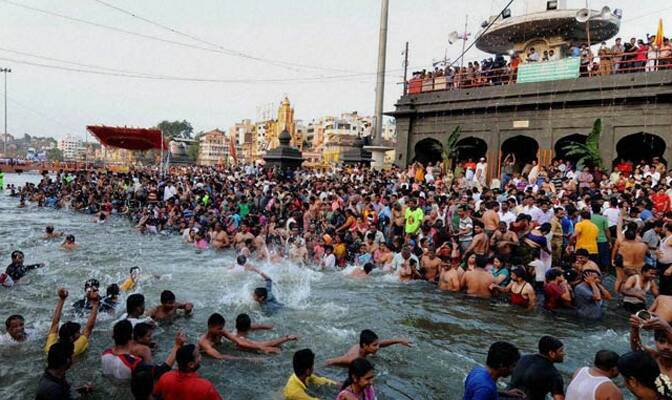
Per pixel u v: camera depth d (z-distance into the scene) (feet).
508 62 78.28
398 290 35.17
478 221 37.47
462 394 18.92
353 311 29.73
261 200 64.95
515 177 60.29
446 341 24.73
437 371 21.02
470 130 74.38
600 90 61.00
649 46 60.44
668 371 14.34
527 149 81.87
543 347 14.79
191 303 28.71
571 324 27.61
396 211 48.73
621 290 30.91
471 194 50.52
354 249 46.06
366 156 102.01
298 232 51.08
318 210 54.90
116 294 28.58
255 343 23.31
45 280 36.22
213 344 23.22
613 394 12.08
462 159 85.25
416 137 81.92
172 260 45.39
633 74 58.49
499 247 35.88
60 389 16.55
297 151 97.71
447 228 45.09
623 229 38.22
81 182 96.99
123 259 45.09
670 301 22.90
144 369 16.79
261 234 52.70
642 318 15.11
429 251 38.65
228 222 57.88
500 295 32.73
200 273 39.60
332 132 299.79
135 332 20.54
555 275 29.73
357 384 14.23
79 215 80.69
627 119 59.41
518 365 14.96
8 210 85.25
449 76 78.23
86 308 27.89
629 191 46.26
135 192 83.05
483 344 24.40
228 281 36.88
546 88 65.57
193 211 66.90
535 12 77.82
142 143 116.06
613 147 60.54
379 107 93.09
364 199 55.01
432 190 56.44
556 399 14.10
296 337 24.14
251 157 337.52
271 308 30.12
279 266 43.93
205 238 53.47
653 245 34.47
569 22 76.38
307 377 18.29
